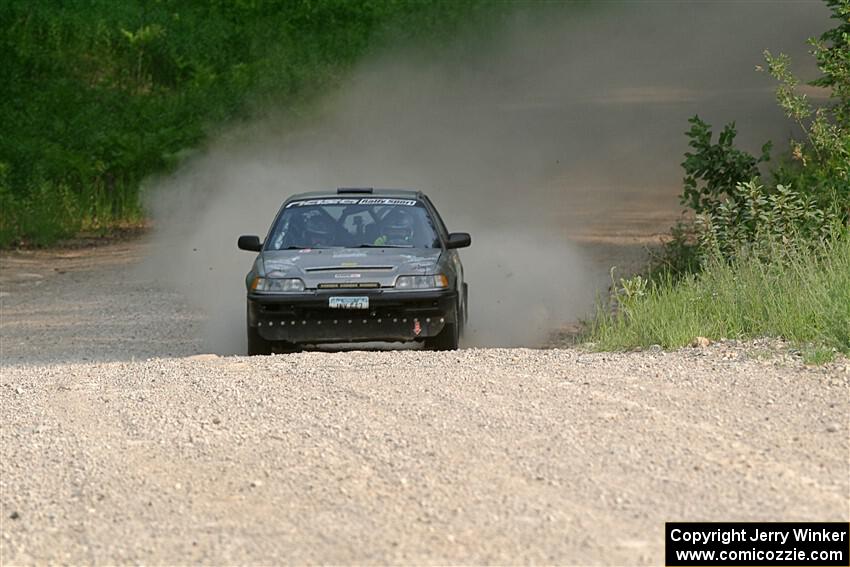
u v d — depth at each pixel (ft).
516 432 92.32
